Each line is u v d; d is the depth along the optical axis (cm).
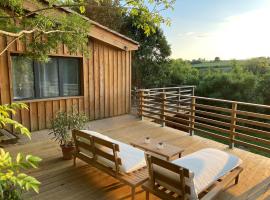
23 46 504
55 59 579
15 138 437
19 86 525
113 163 291
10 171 112
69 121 370
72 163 369
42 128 562
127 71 750
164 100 602
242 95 1295
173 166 222
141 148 370
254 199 278
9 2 356
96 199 275
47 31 368
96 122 648
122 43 692
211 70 1591
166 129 582
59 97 592
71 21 395
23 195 277
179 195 232
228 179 271
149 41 1331
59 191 291
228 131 457
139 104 688
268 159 399
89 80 648
